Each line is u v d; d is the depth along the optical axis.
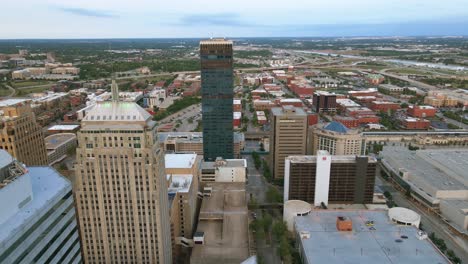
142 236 166.00
